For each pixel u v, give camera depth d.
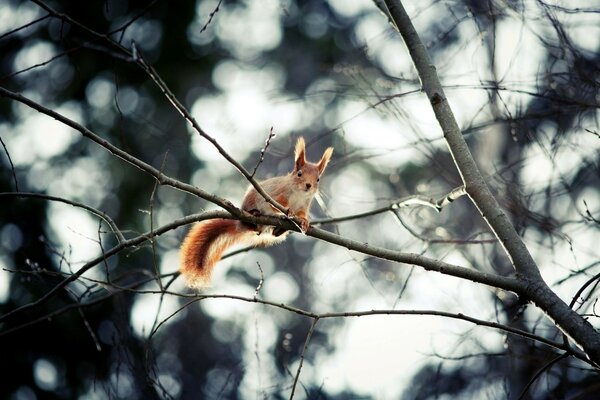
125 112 17.59
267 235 9.18
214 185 18.81
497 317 9.08
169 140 16.97
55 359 15.07
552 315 6.89
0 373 14.88
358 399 12.35
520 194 10.47
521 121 9.77
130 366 9.18
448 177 11.14
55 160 17.03
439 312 7.13
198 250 8.83
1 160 16.23
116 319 9.77
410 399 13.33
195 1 18.03
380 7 8.98
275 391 9.34
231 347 19.59
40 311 14.77
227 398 16.11
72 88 17.00
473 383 14.18
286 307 7.23
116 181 17.38
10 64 16.83
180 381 19.38
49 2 16.80
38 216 15.97
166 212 18.22
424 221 11.80
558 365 9.40
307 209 9.17
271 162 17.20
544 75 9.49
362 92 10.31
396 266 16.80
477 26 9.60
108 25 16.86
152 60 17.88
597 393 10.23
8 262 15.23
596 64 10.02
